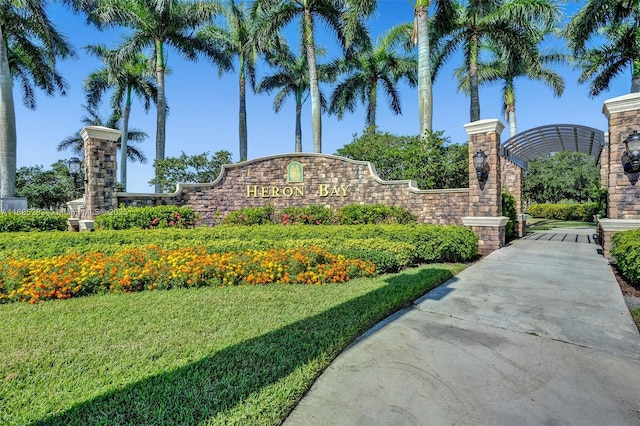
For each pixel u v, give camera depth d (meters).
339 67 22.16
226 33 21.08
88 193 9.99
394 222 10.05
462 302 4.23
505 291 4.70
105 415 2.04
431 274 5.51
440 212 10.02
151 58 20.80
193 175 16.44
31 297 4.21
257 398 2.20
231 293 4.53
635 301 4.38
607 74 15.74
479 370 2.58
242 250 6.47
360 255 5.93
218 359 2.70
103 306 4.00
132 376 2.46
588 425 1.96
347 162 11.45
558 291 4.66
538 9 14.01
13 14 15.84
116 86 23.72
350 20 14.66
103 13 16.58
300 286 4.88
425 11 12.68
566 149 13.02
